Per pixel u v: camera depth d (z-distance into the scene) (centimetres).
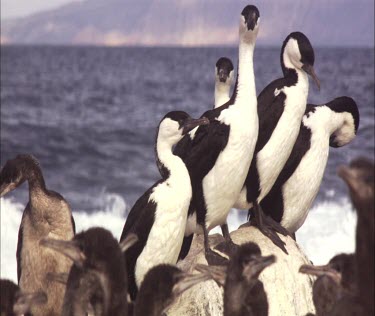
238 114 1429
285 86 1489
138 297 1020
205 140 1438
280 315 1410
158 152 1398
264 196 1521
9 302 984
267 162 1478
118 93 11056
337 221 3366
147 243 1370
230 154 1426
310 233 3216
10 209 3556
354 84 11031
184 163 1448
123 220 3894
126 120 7519
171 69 18588
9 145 6038
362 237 834
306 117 1556
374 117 6600
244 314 1067
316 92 9944
